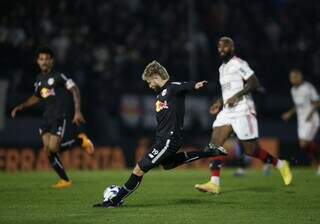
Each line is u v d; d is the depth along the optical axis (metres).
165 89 28.27
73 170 64.75
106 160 67.06
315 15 94.06
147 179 48.12
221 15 87.44
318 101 56.81
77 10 81.19
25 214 26.62
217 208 28.64
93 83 70.50
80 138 40.31
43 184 41.94
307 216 26.25
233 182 44.69
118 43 80.94
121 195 28.53
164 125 28.16
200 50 82.81
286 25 91.75
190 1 77.62
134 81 76.12
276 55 85.75
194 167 69.56
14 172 60.50
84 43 77.50
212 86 73.44
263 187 39.72
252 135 36.56
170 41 82.88
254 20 90.81
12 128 66.75
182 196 33.94
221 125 36.62
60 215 26.19
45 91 38.81
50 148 38.56
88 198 32.81
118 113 70.62
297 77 57.16
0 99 65.69
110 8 83.69
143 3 86.75
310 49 88.88
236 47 84.75
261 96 75.56
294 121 76.06
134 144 68.31
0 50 73.25
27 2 78.38
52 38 76.38
